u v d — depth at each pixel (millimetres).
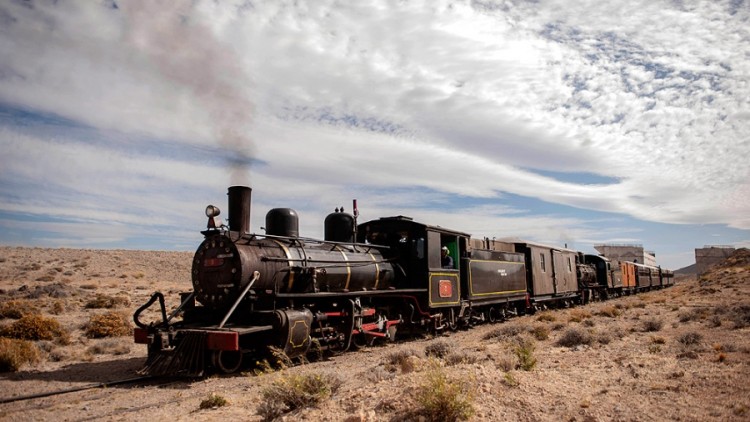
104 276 46938
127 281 45000
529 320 20312
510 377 6996
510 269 21281
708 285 46500
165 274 52688
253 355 10445
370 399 6418
